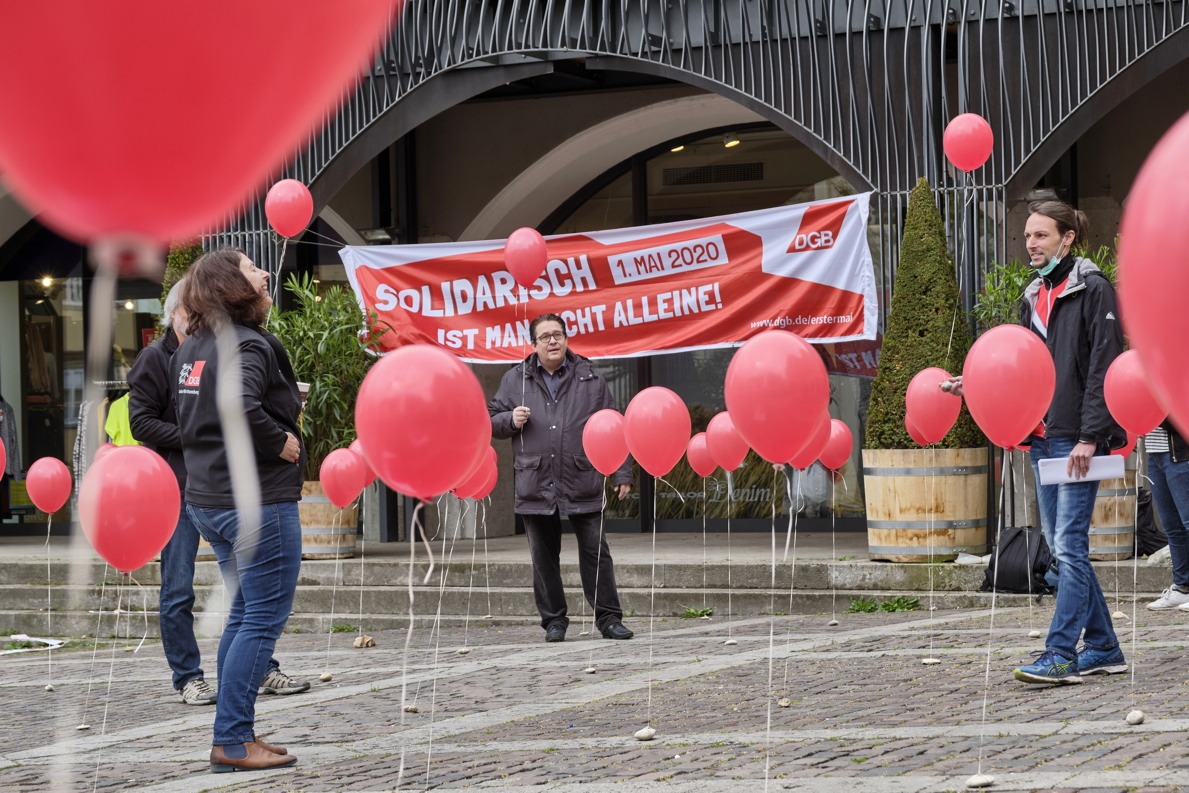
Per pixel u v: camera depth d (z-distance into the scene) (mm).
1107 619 5355
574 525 7867
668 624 8516
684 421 6285
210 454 4734
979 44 9164
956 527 8734
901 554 8758
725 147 12656
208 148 1955
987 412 4516
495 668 6738
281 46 1895
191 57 1854
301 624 9430
